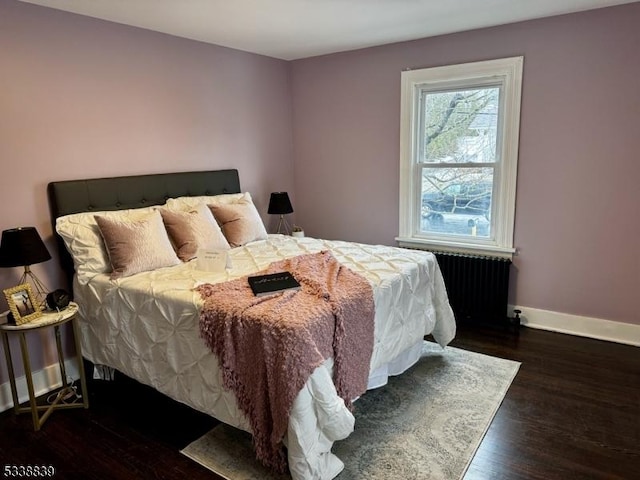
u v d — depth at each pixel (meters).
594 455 2.07
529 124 3.38
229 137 4.01
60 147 2.82
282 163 4.64
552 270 3.47
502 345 3.29
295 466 1.79
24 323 2.29
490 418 2.37
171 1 2.67
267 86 4.36
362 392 2.21
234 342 1.99
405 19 3.18
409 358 2.84
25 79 2.62
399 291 2.57
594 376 2.80
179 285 2.39
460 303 3.77
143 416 2.49
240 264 2.84
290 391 1.79
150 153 3.36
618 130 3.08
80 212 2.86
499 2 2.87
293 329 1.82
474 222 3.84
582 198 3.28
